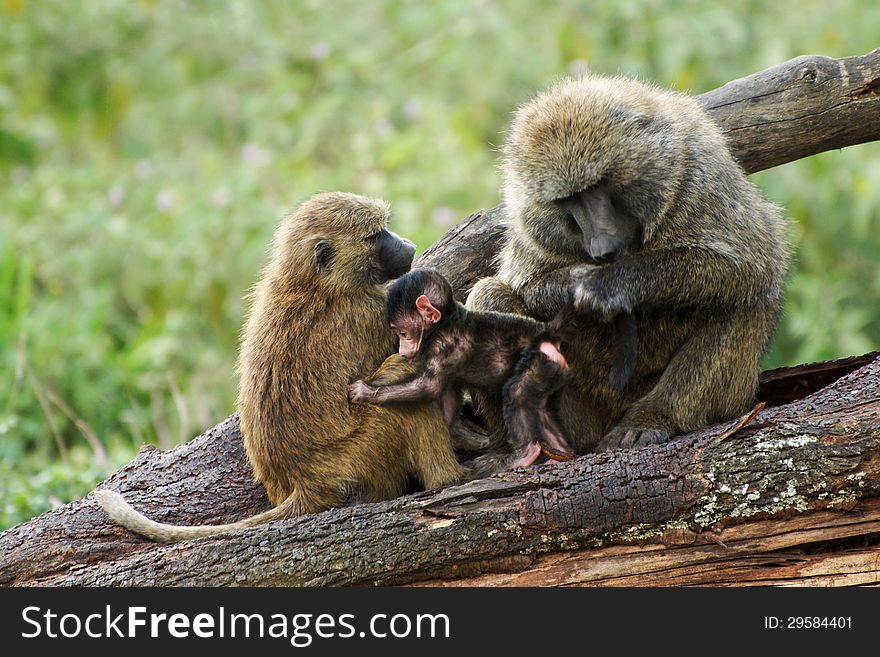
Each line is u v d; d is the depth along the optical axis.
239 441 10.66
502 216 12.06
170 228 18.58
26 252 18.59
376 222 10.46
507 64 20.48
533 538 8.70
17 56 22.86
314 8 23.16
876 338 17.98
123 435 15.69
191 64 23.19
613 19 20.38
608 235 9.65
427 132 20.16
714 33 19.53
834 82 11.95
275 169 19.59
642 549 8.72
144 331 17.16
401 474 9.94
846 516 8.66
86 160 23.33
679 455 8.75
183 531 9.55
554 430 9.92
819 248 18.33
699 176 9.95
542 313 10.35
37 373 15.90
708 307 9.97
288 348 9.95
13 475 13.46
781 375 11.04
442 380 9.84
